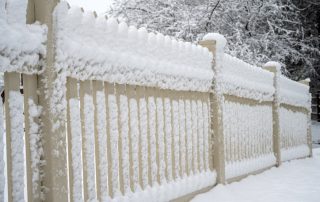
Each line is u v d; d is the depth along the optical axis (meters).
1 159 2.13
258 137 6.36
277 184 5.37
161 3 14.01
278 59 14.18
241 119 5.69
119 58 3.07
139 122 3.44
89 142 2.80
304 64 17.34
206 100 4.68
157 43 3.66
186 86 4.14
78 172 2.66
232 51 12.31
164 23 13.39
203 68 4.54
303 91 8.98
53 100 2.45
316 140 14.69
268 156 6.70
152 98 3.64
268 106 6.91
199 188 4.32
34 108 2.42
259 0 14.13
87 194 2.77
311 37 17.45
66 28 2.57
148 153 3.57
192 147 4.34
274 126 7.11
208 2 13.73
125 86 3.25
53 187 2.41
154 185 3.59
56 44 2.48
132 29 3.30
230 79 5.11
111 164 3.04
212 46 4.78
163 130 3.81
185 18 12.80
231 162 5.24
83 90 2.80
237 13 13.92
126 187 3.20
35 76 2.45
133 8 13.70
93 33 2.83
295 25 16.38
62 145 2.50
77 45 2.64
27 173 2.38
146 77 3.44
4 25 2.16
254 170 5.96
